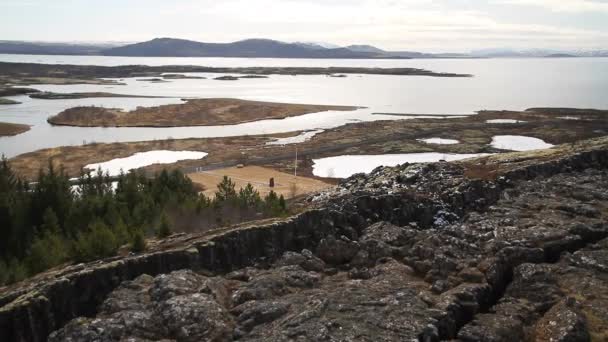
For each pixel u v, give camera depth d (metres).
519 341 30.97
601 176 65.88
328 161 140.62
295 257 42.84
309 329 29.88
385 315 31.81
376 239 45.09
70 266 43.28
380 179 75.25
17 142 164.00
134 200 70.38
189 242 43.88
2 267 48.56
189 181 84.06
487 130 192.38
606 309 33.06
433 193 58.94
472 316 33.72
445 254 41.41
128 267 39.06
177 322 32.03
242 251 44.12
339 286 37.44
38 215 64.88
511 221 48.50
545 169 68.75
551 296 35.22
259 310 32.88
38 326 33.56
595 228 45.94
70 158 138.62
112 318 32.38
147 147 155.12
